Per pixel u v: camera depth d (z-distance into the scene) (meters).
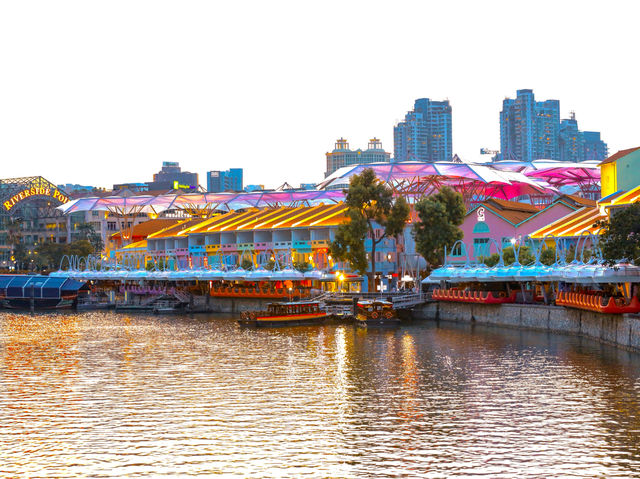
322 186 168.50
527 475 39.81
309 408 53.94
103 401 56.84
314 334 95.94
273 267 129.25
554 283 93.69
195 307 140.25
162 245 182.38
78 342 91.94
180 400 56.84
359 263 118.19
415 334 93.25
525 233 119.19
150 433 48.12
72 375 67.81
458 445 44.78
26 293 153.88
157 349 84.00
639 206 71.38
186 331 103.06
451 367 68.31
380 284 132.00
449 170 149.00
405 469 41.00
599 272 71.31
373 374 66.06
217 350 82.25
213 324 113.50
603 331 76.75
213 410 53.66
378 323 102.19
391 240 136.38
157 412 53.25
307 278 122.00
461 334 91.50
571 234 103.50
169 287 153.00
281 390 59.94
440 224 118.12
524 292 97.50
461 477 39.66
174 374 67.50
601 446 44.03
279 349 82.25
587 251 93.69
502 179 150.75
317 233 139.62
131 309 147.62
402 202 119.19
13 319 128.38
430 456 42.97
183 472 41.16
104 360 76.44
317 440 46.25
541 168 179.62
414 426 48.94
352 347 82.62
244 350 81.88
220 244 156.88
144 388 61.41
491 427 48.22
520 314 93.25
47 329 108.94
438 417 50.88
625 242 69.94
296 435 47.34
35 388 62.00
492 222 121.69
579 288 86.81
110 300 167.75
